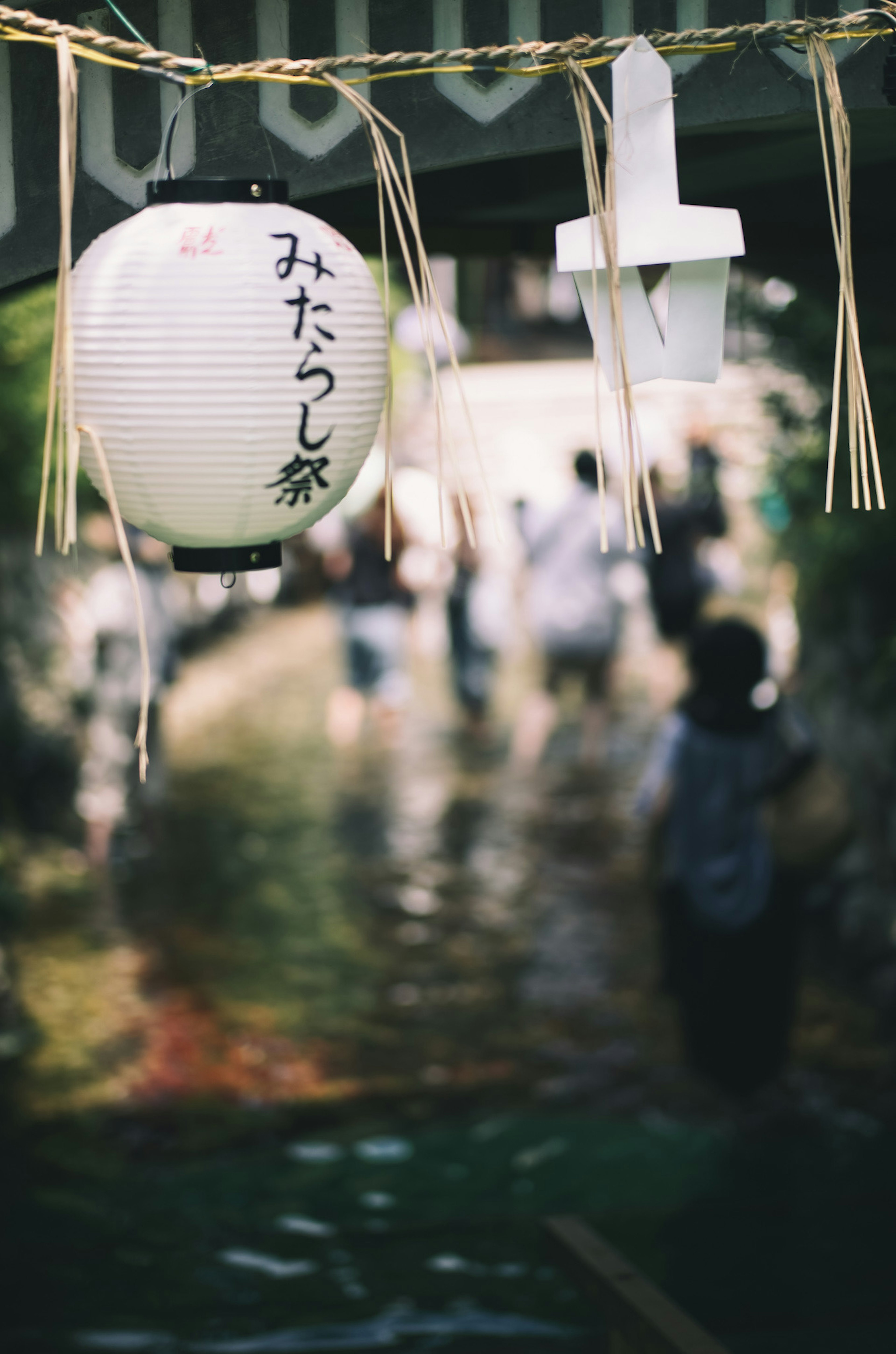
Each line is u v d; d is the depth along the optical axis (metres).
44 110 2.55
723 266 2.08
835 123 2.08
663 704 11.75
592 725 9.82
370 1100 5.11
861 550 5.61
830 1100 4.98
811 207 3.39
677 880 4.43
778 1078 4.94
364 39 2.53
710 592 9.75
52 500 7.45
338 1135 4.83
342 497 2.02
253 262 1.85
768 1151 4.64
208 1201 4.36
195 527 1.95
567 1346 3.36
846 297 2.02
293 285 1.87
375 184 3.18
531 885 7.47
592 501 9.38
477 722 11.32
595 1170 4.55
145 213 1.90
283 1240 4.11
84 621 8.46
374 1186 4.47
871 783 5.82
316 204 3.38
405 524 10.75
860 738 5.93
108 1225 4.20
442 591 16.38
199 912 7.08
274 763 10.39
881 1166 4.51
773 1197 4.32
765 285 5.45
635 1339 2.70
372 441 2.01
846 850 4.36
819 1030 5.50
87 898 7.19
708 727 4.39
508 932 6.79
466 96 2.51
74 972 6.21
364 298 1.94
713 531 9.64
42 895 7.11
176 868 7.80
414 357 16.58
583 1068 5.34
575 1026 5.71
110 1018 5.75
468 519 1.88
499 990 6.10
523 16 2.52
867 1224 4.09
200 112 2.54
